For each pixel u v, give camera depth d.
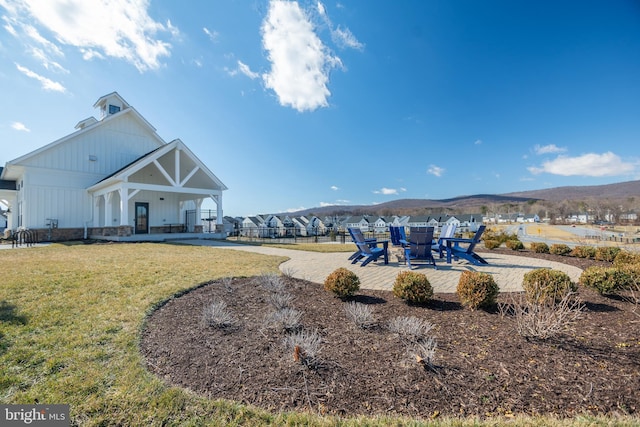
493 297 3.89
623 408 1.97
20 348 2.97
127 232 14.47
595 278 4.45
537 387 2.21
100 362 2.77
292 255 10.28
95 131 17.16
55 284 5.20
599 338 2.94
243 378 2.46
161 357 2.87
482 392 2.18
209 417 2.00
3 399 2.21
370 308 3.93
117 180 14.41
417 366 2.51
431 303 4.28
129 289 5.00
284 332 3.30
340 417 1.99
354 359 2.69
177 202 20.44
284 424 1.92
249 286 5.27
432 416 1.97
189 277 5.86
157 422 1.97
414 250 7.56
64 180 16.02
